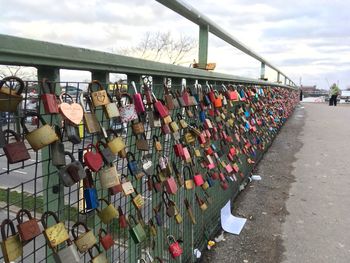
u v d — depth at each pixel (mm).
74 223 1359
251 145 5215
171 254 2225
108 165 1448
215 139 3041
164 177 2115
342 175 5668
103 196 1545
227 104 3488
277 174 5672
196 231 2908
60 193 1301
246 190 4797
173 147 2260
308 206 4227
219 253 3062
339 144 8570
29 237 1097
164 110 1910
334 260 2977
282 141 8852
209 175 3064
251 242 3275
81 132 1330
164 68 1986
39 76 1186
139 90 1793
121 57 1546
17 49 1015
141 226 1809
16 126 1072
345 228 3604
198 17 2605
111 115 1427
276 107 9297
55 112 1142
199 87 2682
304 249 3152
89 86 1363
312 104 33375
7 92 1005
